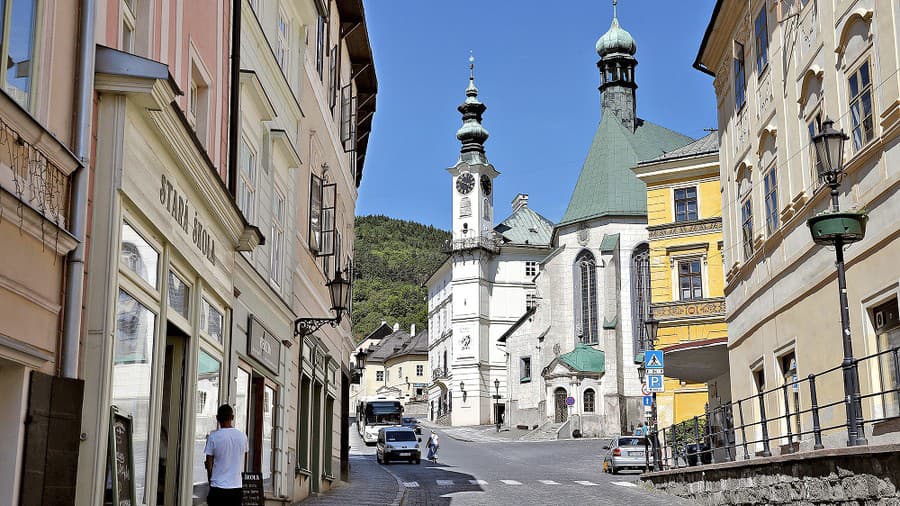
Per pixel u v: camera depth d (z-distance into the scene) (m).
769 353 23.38
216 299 14.73
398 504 22.66
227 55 15.84
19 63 7.83
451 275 116.25
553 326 85.62
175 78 12.69
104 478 9.27
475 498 25.77
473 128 116.12
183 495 12.78
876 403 16.84
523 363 96.06
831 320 18.97
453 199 115.44
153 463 11.23
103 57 9.45
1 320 7.55
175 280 12.35
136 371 10.56
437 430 100.94
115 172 9.53
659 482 28.05
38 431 8.12
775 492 17.70
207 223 13.82
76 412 8.70
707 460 32.00
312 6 23.00
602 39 94.94
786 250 21.97
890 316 16.52
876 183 16.77
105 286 9.33
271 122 19.70
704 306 46.75
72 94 9.01
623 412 79.69
